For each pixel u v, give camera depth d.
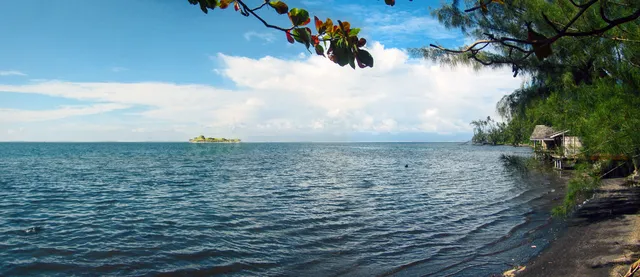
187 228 13.09
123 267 9.20
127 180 28.97
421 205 17.86
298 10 1.53
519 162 11.19
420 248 10.77
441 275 8.64
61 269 9.05
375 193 22.05
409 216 15.21
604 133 8.13
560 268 8.62
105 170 38.31
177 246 10.93
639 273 7.48
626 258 8.75
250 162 53.66
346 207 17.25
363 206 17.53
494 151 100.56
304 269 9.17
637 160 9.30
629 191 17.88
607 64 7.25
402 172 37.78
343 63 1.69
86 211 16.30
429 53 8.70
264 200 19.31
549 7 5.84
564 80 8.80
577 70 9.26
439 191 23.03
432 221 14.28
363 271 9.02
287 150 117.88
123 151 98.88
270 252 10.45
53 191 22.67
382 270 9.06
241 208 16.97
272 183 27.22
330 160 60.59
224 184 26.45
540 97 11.12
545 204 17.92
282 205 17.78
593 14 4.99
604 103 8.03
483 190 23.50
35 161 52.56
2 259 9.67
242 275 8.79
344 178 31.23
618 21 1.55
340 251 10.55
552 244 10.64
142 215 15.38
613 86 7.82
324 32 1.66
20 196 20.61
